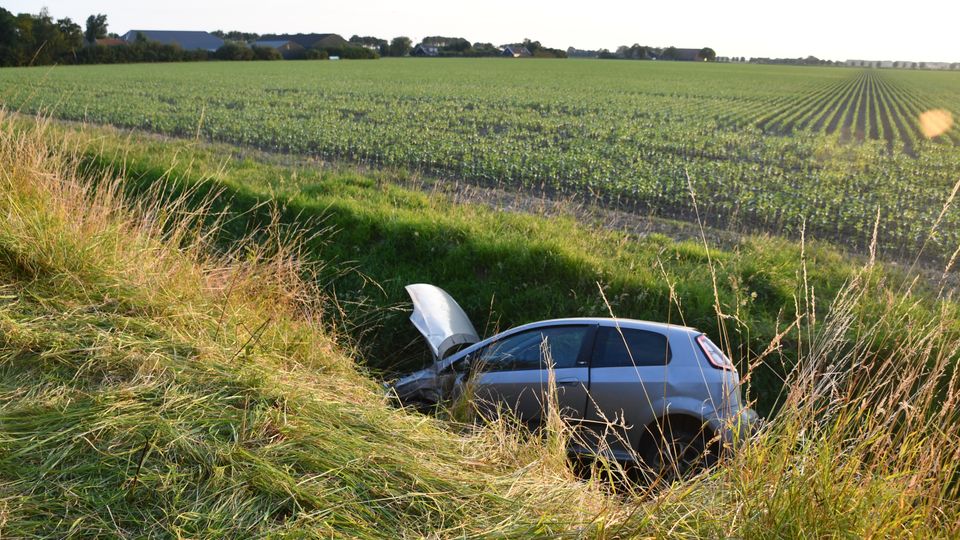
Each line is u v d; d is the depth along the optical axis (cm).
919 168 2795
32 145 601
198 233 632
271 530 283
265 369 415
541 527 301
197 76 7188
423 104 4766
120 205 609
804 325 962
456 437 422
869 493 294
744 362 929
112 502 286
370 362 927
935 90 9675
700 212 1850
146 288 484
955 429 319
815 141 3531
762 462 306
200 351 416
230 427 343
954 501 299
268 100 4762
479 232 1245
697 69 13300
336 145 2662
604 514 306
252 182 1602
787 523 287
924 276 1252
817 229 1759
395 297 1092
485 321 1077
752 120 4634
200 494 298
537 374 674
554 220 1438
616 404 639
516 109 4619
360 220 1286
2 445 303
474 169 2245
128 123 3250
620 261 1162
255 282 618
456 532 303
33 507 276
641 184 1986
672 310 1013
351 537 288
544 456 424
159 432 324
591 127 3691
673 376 631
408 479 336
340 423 376
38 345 384
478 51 16512
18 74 5231
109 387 357
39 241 467
